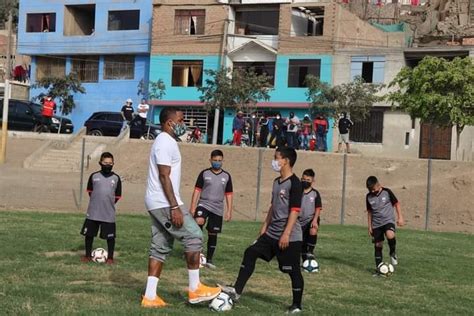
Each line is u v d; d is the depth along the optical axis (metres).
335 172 29.31
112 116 38.25
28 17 53.91
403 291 10.44
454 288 11.00
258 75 46.25
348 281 11.12
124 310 7.70
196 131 40.03
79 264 11.02
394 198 12.34
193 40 47.69
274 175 29.39
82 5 52.47
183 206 8.04
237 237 16.38
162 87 46.97
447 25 52.94
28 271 10.09
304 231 12.03
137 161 32.00
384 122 42.50
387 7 57.69
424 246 17.14
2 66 59.53
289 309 8.30
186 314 7.65
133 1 50.72
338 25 44.78
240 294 8.35
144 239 14.59
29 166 32.19
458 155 38.38
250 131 35.97
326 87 40.22
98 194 11.36
